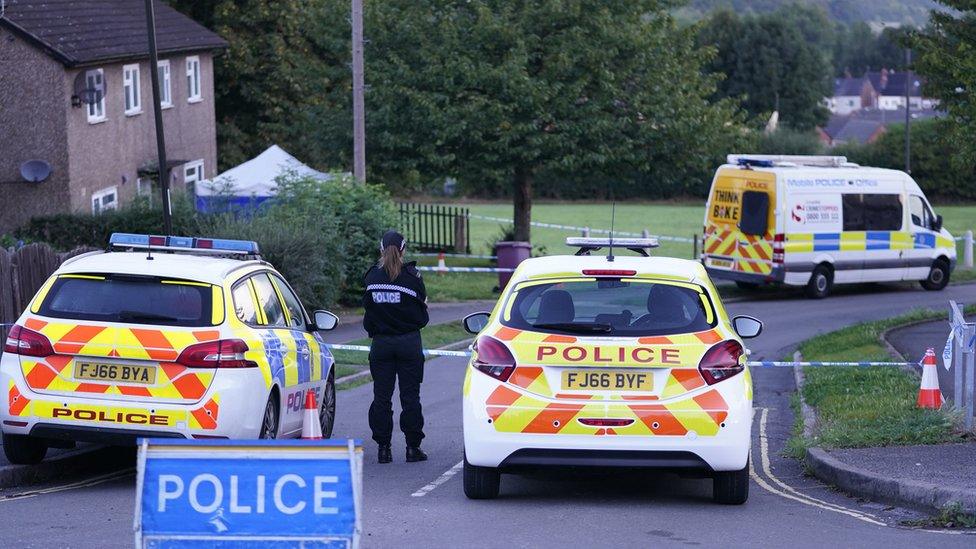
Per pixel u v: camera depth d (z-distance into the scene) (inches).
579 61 2669.8
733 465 690.8
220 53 3585.1
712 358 696.4
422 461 904.9
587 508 721.0
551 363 694.5
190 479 472.4
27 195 2349.9
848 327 1756.9
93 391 757.3
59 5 2544.3
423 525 663.1
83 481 825.5
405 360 888.9
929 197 5477.4
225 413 757.3
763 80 7637.8
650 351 694.5
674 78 2795.3
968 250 2989.7
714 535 642.8
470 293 2351.1
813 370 1347.2
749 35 7701.8
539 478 833.5
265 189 2338.8
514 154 2672.2
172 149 2869.1
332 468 473.1
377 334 887.7
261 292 861.8
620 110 2723.9
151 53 1519.4
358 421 1114.7
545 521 677.9
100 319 768.9
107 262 801.6
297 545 471.5
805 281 2385.6
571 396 691.4
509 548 605.6
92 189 2455.7
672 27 2851.9
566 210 5201.8
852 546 617.3
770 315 2112.5
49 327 766.5
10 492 772.6
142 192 2160.4
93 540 616.1
